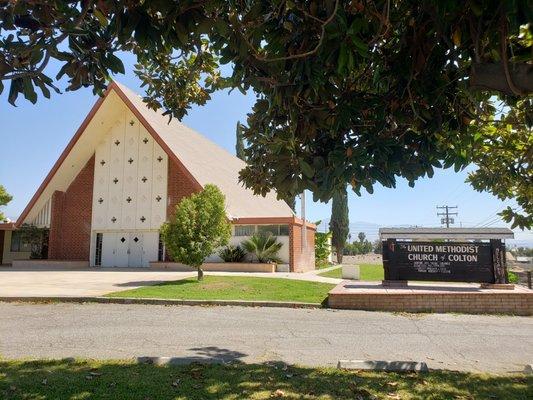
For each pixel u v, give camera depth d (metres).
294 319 10.33
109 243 28.78
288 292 14.20
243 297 13.12
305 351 7.25
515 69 2.86
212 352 7.04
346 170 3.47
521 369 6.37
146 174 28.48
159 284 16.19
